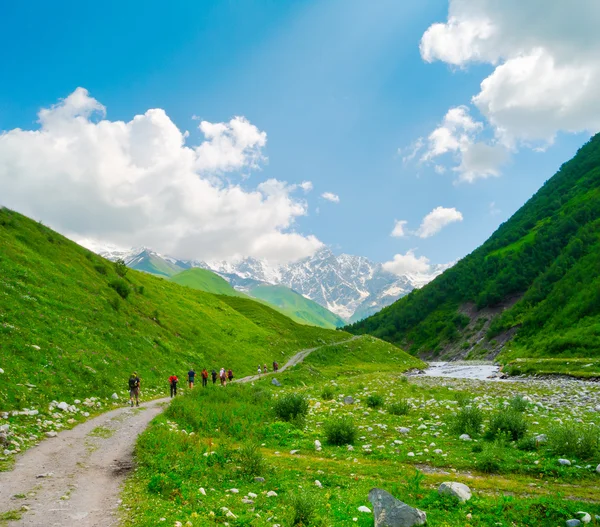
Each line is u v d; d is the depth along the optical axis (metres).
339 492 13.29
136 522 9.55
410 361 117.81
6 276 39.78
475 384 55.53
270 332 110.31
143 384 38.06
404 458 17.70
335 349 106.81
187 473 14.02
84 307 46.09
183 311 80.31
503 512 11.12
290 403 27.94
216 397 32.19
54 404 22.91
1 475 12.71
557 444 17.34
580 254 150.50
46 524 9.38
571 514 10.77
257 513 11.00
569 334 99.06
